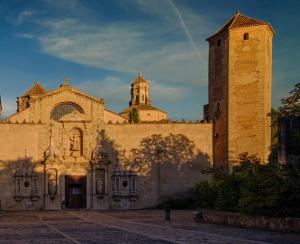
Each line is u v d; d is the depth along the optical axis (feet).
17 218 124.06
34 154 172.86
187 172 176.14
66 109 184.85
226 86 180.55
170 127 177.99
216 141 184.65
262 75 176.04
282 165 83.97
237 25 180.75
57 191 172.35
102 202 174.19
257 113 174.70
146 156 176.55
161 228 88.94
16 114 184.14
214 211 103.14
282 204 83.51
